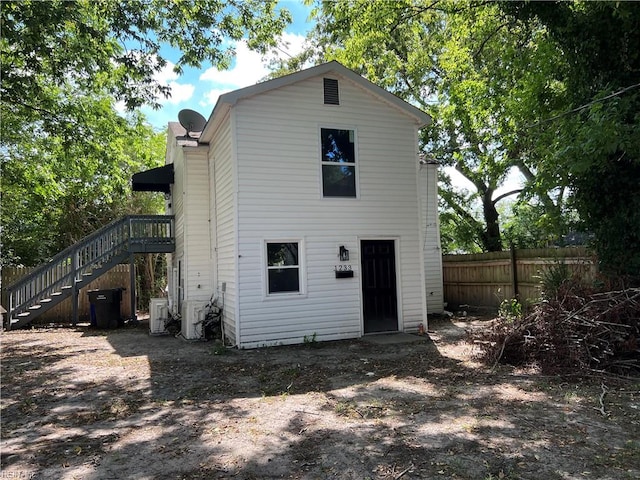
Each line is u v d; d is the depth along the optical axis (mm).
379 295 10141
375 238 10039
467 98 14148
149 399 5527
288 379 6398
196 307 10336
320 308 9430
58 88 13664
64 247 21203
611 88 7301
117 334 11422
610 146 6363
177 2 9391
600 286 7301
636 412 4652
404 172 10398
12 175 15641
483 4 10516
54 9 8266
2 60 10562
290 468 3484
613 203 8031
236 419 4711
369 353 8078
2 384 6336
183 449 3920
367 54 17125
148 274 21422
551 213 9406
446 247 23984
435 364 7098
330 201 9648
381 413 4793
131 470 3506
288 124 9383
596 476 3234
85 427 4547
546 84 10086
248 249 8930
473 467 3416
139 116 17938
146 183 14672
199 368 7164
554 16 8328
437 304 13680
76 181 18625
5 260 20891
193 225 12062
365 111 10070
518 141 11688
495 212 20578
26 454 3861
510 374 6332
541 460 3518
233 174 8945
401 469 3410
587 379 5910
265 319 8977
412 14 11523
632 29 7504
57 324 13695
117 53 11367
